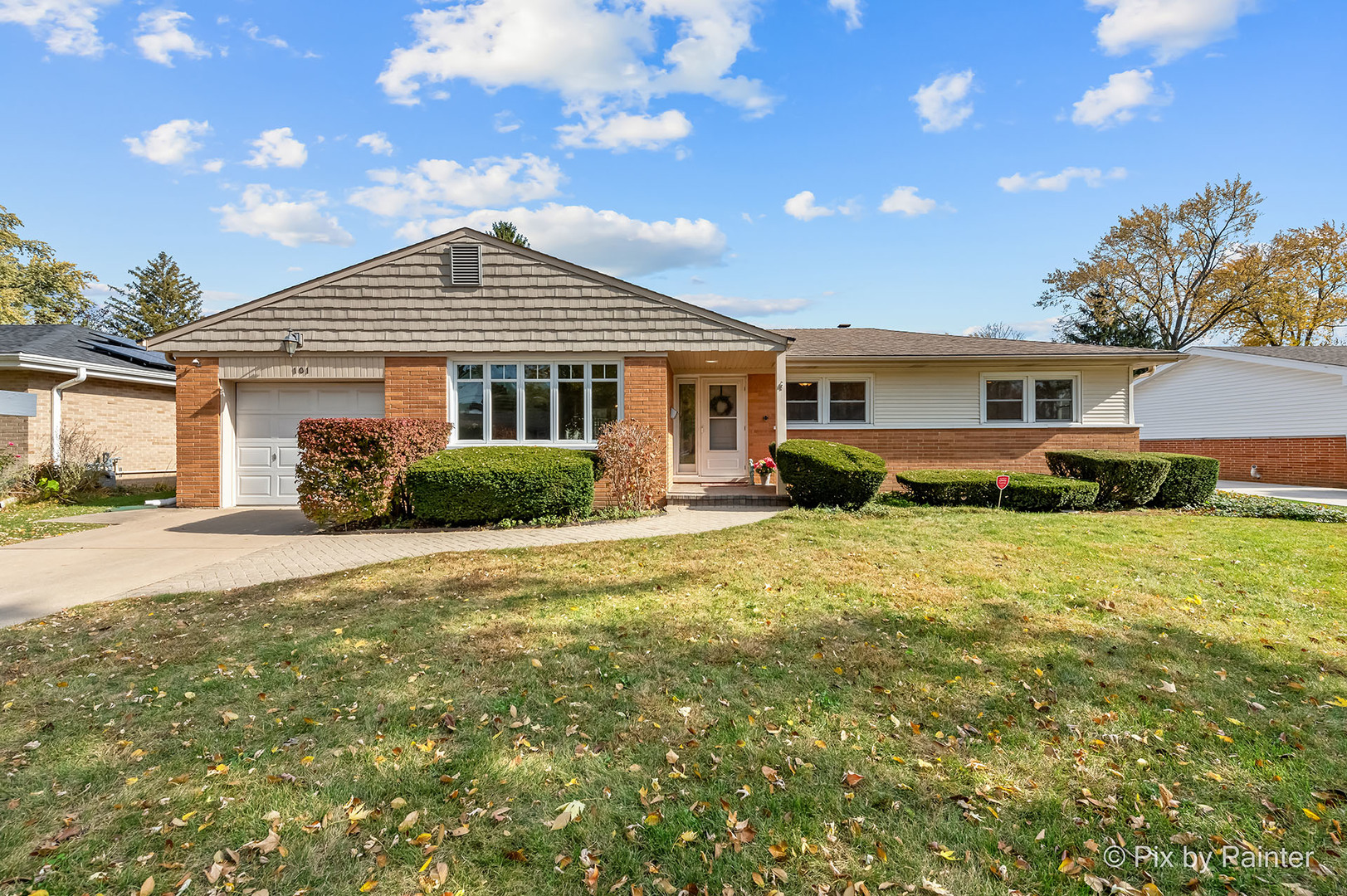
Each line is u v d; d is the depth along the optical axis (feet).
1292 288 96.78
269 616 16.38
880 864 7.31
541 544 26.17
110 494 46.47
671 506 37.99
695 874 7.20
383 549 25.72
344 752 9.73
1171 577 19.54
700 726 10.47
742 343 37.65
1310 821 8.00
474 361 38.04
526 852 7.55
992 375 44.93
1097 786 8.78
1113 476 36.70
